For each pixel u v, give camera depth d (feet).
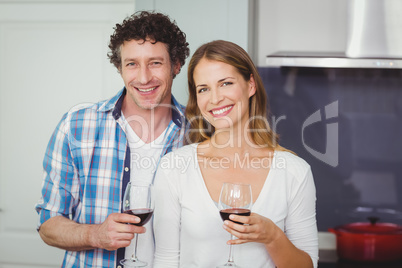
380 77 10.53
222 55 5.42
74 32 9.91
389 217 10.59
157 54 5.98
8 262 10.09
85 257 6.08
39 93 10.00
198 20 8.93
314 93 10.64
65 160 6.30
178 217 5.55
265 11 10.44
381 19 9.23
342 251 9.27
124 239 5.17
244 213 4.80
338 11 10.34
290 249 5.13
